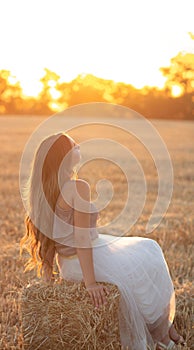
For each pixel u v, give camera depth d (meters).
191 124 42.66
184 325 4.64
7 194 11.91
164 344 4.34
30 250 4.32
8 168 16.50
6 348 4.26
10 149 23.14
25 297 4.18
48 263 4.21
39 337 4.15
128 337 4.10
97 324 4.02
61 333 4.10
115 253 4.19
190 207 10.38
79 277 4.11
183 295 5.07
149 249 4.35
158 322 4.34
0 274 5.94
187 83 45.69
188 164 18.47
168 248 7.11
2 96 56.38
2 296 5.29
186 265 6.22
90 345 4.03
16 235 7.91
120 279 4.08
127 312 4.07
